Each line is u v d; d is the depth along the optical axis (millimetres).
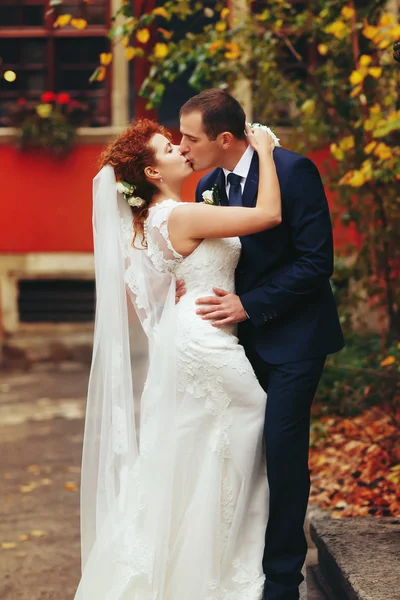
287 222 3752
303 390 3719
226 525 3752
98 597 3768
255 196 3814
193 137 3801
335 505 5480
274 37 7699
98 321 3961
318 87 7344
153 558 3686
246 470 3756
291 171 3729
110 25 12055
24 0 12523
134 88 12289
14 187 12305
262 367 3883
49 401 10078
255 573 3717
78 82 12461
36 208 12328
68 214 12312
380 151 5688
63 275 12422
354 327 9836
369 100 6883
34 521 5883
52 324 12570
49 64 12492
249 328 3906
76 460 7449
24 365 12461
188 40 7227
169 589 3730
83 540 3971
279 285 3709
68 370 12203
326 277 3719
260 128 3926
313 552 4969
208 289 3832
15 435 8438
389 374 6449
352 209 7301
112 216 3922
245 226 3668
